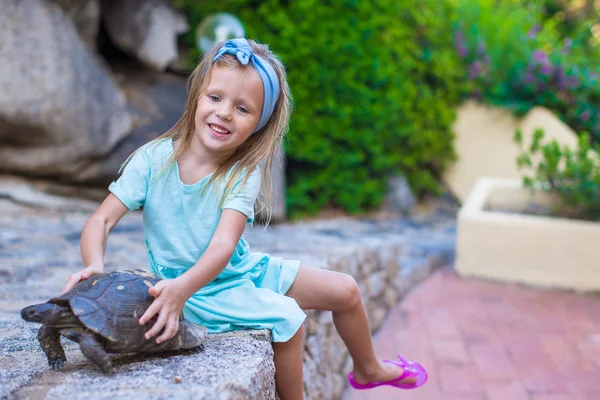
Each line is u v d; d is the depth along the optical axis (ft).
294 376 6.02
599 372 11.27
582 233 16.19
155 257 6.03
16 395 4.45
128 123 18.63
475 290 16.10
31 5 16.98
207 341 5.58
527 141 25.89
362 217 22.49
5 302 8.57
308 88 21.01
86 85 17.65
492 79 26.17
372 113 22.03
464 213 17.54
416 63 25.41
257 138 6.20
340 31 21.56
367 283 12.96
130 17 20.51
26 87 16.28
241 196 5.82
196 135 5.97
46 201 16.97
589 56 33.50
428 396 10.33
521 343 12.60
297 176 21.63
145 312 4.83
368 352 7.05
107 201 5.93
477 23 27.30
